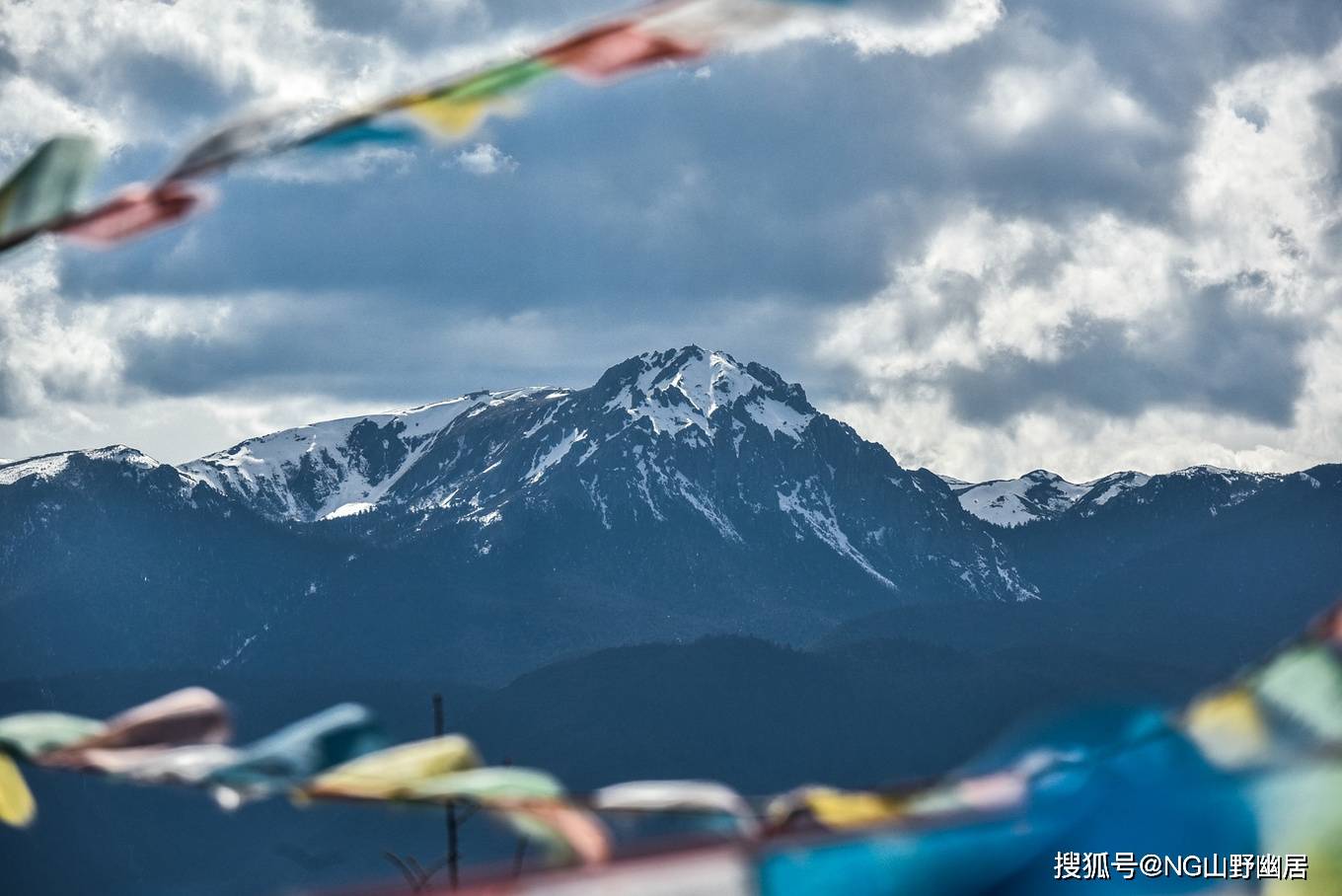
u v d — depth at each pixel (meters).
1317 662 7.40
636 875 7.39
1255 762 7.27
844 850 7.46
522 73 7.44
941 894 7.28
